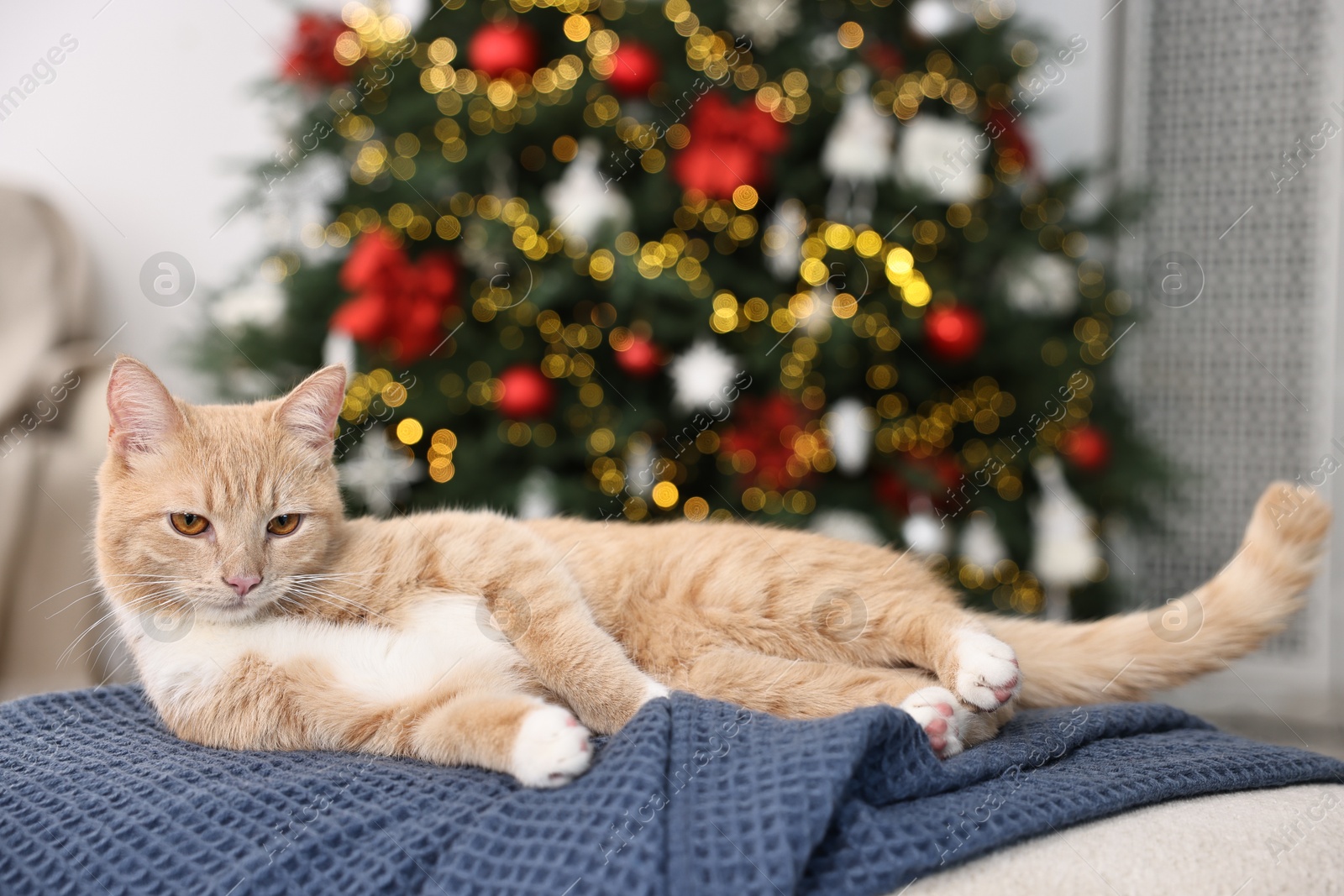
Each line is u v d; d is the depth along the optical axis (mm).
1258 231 3713
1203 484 3658
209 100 3904
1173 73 3797
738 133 2709
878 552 1734
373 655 1423
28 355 3285
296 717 1393
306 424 1588
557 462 2818
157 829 1077
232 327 2830
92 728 1508
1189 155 3787
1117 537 3564
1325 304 3629
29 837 1094
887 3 2967
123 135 3908
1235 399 3766
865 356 2865
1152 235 3803
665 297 2717
